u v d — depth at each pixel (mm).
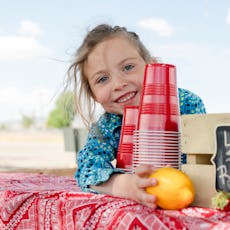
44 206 1637
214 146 1410
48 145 27219
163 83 1570
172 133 1543
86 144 2002
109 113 2039
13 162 14703
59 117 34562
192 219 1266
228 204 1352
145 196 1394
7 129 39500
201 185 1425
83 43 1984
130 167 1735
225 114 1397
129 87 1871
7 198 1756
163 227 1281
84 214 1481
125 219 1345
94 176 1687
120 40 1909
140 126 1562
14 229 1722
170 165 1521
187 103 2150
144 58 2080
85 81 2109
